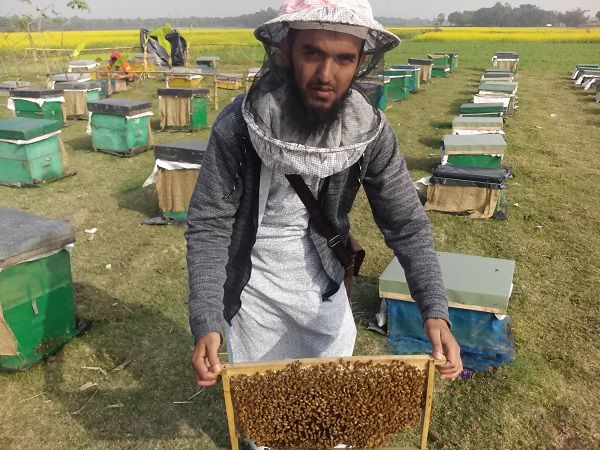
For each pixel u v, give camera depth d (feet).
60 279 10.75
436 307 5.35
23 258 9.72
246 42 121.90
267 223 5.89
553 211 20.18
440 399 9.93
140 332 11.86
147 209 19.56
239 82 51.01
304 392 5.13
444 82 60.54
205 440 8.89
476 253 16.51
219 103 44.32
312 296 6.23
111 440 8.86
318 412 5.24
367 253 16.40
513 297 13.69
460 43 138.21
